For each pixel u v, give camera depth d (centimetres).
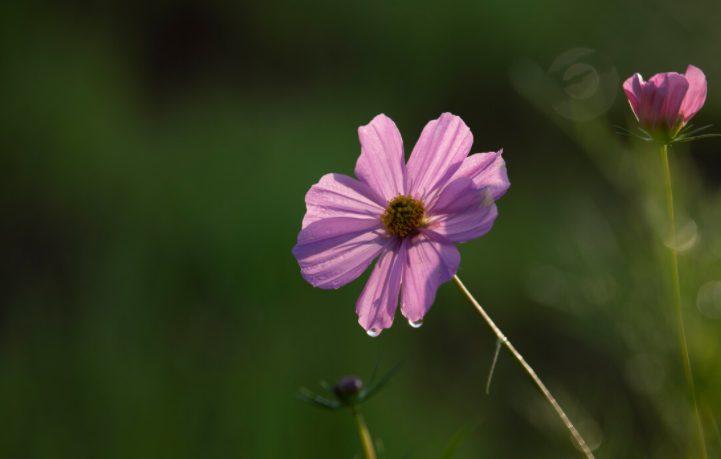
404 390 112
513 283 139
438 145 70
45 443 100
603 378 91
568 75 157
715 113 153
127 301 126
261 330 120
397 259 69
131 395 106
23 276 138
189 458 98
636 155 82
